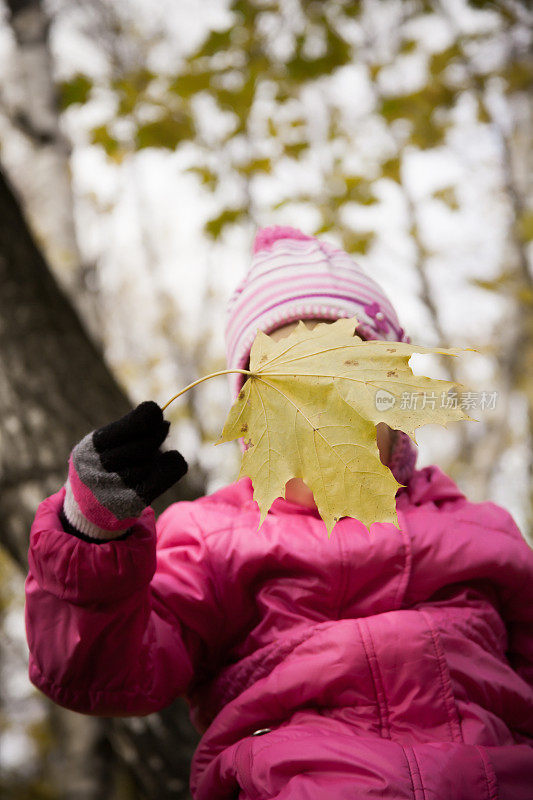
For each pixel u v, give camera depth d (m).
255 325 1.59
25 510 2.22
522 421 6.46
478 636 1.42
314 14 3.88
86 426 2.33
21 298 2.40
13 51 5.20
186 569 1.46
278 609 1.41
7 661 8.33
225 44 3.88
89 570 1.13
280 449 1.09
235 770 1.30
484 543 1.50
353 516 1.05
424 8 4.39
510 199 5.25
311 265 1.63
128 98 3.84
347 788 1.16
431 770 1.19
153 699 1.32
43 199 4.88
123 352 7.05
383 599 1.42
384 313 1.64
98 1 5.16
